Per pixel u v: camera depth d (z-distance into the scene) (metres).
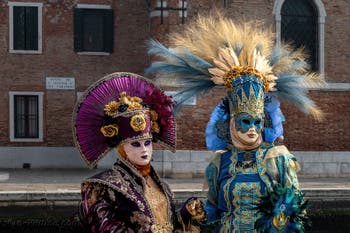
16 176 18.67
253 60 5.34
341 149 20.44
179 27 19.23
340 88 20.55
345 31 21.06
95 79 22.77
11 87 22.36
